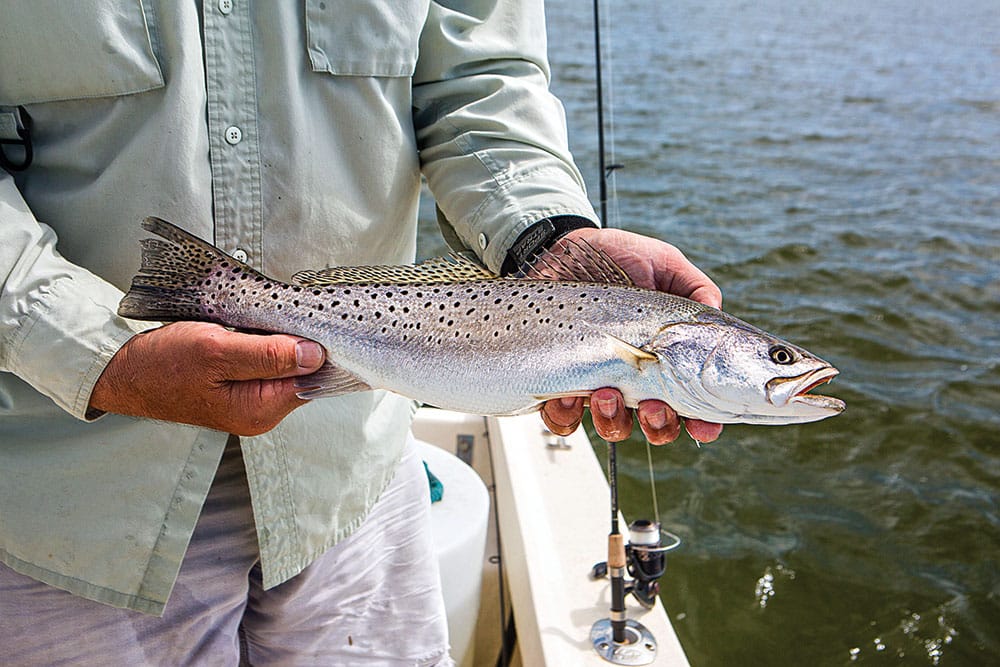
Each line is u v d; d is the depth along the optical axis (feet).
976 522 5.94
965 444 6.77
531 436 4.42
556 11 27.66
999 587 5.41
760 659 4.95
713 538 5.79
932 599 5.32
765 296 9.24
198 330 1.86
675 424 2.13
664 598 5.34
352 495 2.45
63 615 2.16
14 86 1.95
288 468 2.28
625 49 23.38
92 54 1.92
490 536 4.39
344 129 2.19
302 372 1.93
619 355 2.06
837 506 6.10
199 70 2.00
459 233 2.42
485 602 4.16
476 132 2.35
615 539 3.09
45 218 2.06
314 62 2.10
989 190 12.94
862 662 4.92
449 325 2.13
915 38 29.45
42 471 2.09
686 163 13.61
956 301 9.20
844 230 11.05
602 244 2.25
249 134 2.08
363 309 2.12
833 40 28.14
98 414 1.97
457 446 4.84
